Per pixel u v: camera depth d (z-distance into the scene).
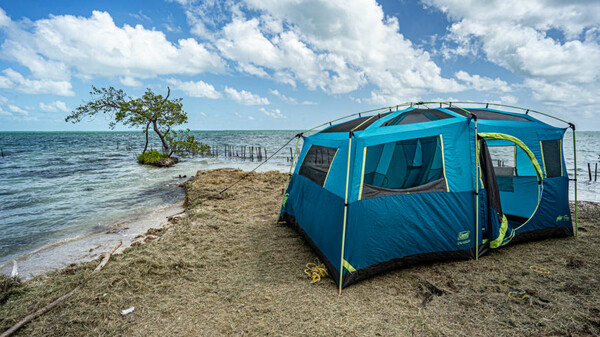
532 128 5.31
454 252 4.68
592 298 3.61
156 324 3.30
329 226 4.48
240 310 3.53
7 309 3.57
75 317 3.39
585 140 68.62
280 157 30.27
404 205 4.34
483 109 5.91
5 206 9.66
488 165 4.89
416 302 3.64
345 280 3.99
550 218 5.47
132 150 37.25
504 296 3.72
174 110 24.89
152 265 4.59
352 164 4.22
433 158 4.71
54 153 32.09
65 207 9.55
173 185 13.66
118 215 8.60
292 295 3.84
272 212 7.80
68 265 5.17
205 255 5.05
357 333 3.09
